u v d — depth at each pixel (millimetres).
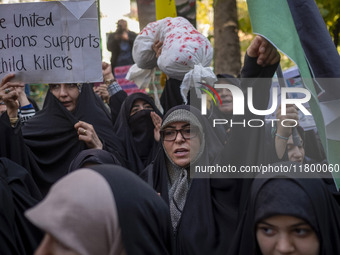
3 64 2975
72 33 2980
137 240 1477
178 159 2543
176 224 2428
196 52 3225
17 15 2965
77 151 3377
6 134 2850
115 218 1366
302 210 1658
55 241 1356
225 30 5785
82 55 2988
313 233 1683
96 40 2988
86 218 1331
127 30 5289
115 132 3771
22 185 2611
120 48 5254
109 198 1373
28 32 2971
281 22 2033
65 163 3352
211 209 2320
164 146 2604
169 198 2562
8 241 2361
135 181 1577
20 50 2973
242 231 1897
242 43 8328
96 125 3512
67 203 1341
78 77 2988
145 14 3869
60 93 3439
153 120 3543
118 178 1537
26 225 2539
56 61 2982
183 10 3756
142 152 3633
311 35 2084
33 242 2535
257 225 1742
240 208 2205
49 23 2971
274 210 1667
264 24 2010
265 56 2109
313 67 2086
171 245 1686
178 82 3699
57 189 1387
